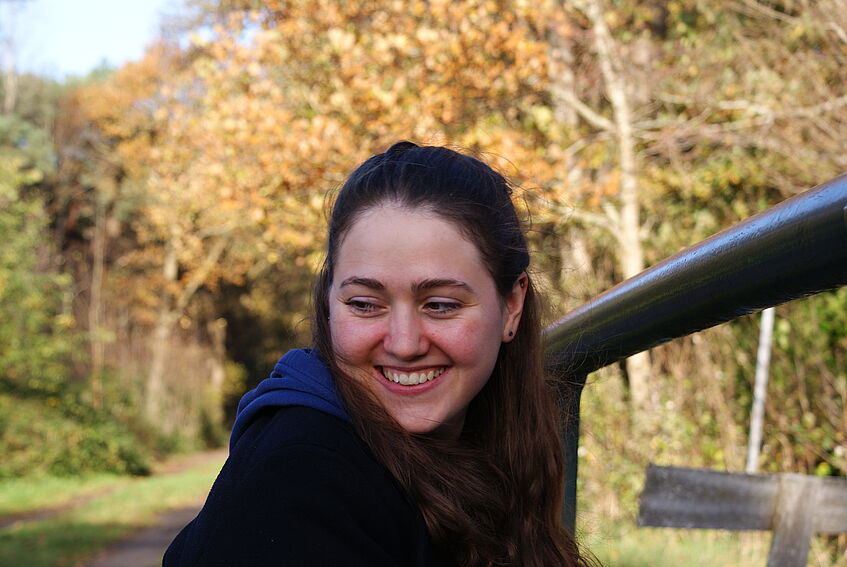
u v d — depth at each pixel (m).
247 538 0.94
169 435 26.70
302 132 8.55
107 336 22.44
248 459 1.02
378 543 1.00
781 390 7.68
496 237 1.09
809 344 7.62
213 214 14.58
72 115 33.16
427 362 1.07
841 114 7.80
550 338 1.25
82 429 19.66
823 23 7.73
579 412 1.34
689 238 10.03
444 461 1.10
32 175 20.33
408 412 1.07
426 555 1.04
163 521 12.76
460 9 8.24
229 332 36.88
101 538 10.73
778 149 8.13
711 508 3.67
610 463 7.64
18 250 19.41
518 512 1.20
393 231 1.06
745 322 8.20
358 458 1.02
